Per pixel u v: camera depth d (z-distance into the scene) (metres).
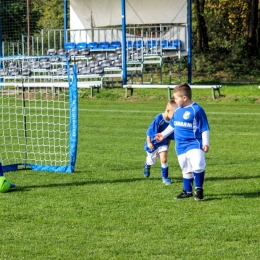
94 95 43.09
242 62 59.88
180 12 51.12
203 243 9.96
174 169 16.84
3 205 12.59
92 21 54.72
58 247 9.81
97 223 11.16
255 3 62.16
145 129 26.58
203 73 58.78
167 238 10.23
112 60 48.81
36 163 18.48
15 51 59.44
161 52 49.41
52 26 74.25
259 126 27.34
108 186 14.46
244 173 16.08
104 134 24.97
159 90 43.53
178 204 12.53
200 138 12.71
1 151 20.97
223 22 71.06
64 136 24.45
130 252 9.55
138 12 52.34
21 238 10.30
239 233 10.48
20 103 37.66
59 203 12.73
